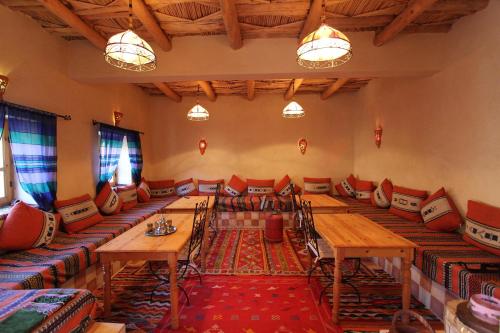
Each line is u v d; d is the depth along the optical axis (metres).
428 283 2.43
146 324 2.19
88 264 2.51
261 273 3.09
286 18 2.91
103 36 3.20
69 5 2.60
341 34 2.05
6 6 2.52
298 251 3.76
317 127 5.84
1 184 2.61
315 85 5.16
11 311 1.28
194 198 4.35
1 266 2.10
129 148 4.77
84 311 1.50
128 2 2.52
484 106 2.65
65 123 3.27
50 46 3.04
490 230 2.44
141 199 4.88
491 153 2.58
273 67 3.33
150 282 2.90
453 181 3.08
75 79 3.40
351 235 2.38
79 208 3.18
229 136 5.87
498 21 2.50
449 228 2.96
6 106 2.44
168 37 3.28
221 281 2.90
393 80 4.31
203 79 3.54
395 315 1.22
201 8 2.70
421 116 3.64
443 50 3.21
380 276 3.03
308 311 2.36
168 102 5.86
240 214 4.91
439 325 2.20
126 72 3.34
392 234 2.41
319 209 3.77
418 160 3.72
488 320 0.99
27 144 2.66
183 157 5.91
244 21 2.96
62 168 3.22
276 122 5.85
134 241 2.27
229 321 2.22
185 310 2.38
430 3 2.38
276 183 5.88
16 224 2.38
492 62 2.56
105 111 4.11
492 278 1.93
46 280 2.04
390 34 2.95
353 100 5.80
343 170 5.85
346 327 2.15
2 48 2.47
